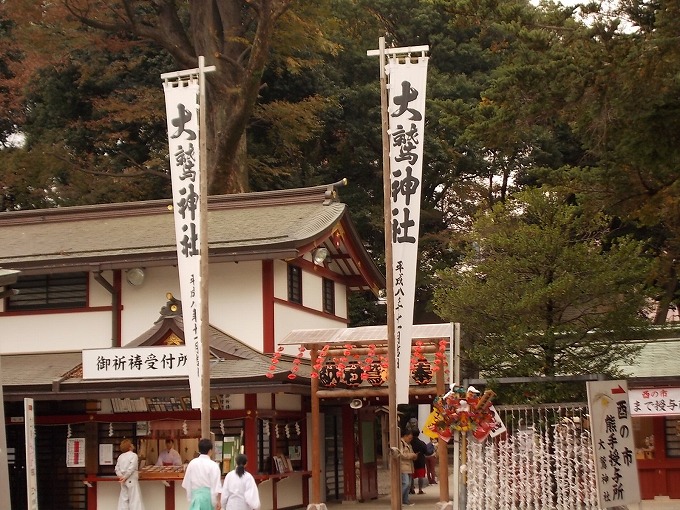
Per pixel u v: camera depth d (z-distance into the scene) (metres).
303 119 36.00
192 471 14.60
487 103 15.98
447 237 39.00
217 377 18.70
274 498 20.66
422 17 39.97
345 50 40.12
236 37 31.56
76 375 19.86
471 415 15.86
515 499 15.73
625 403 14.67
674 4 14.39
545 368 17.83
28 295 22.62
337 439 24.56
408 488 22.58
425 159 38.91
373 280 26.77
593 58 14.87
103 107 36.88
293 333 19.66
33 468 14.96
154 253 20.84
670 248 20.89
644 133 15.23
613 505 14.05
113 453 20.62
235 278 21.47
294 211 23.61
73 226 24.94
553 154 38.91
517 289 18.05
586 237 19.48
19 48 37.56
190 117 17.39
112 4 35.03
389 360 16.34
